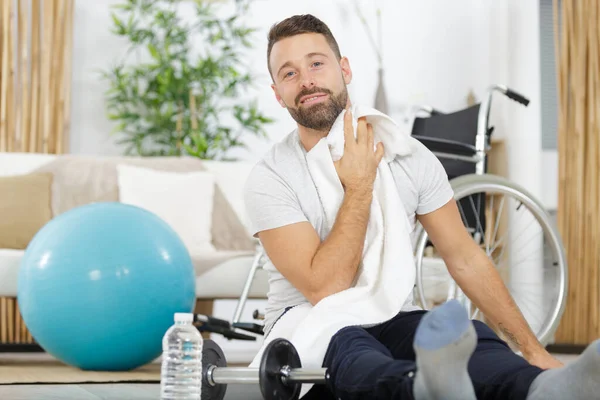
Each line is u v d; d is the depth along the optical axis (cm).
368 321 192
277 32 211
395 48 600
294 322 199
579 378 130
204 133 561
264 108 584
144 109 576
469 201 325
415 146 215
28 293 320
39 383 281
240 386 239
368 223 205
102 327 314
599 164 482
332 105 207
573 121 490
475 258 212
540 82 602
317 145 206
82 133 564
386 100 584
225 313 561
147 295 318
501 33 594
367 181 203
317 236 204
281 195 207
